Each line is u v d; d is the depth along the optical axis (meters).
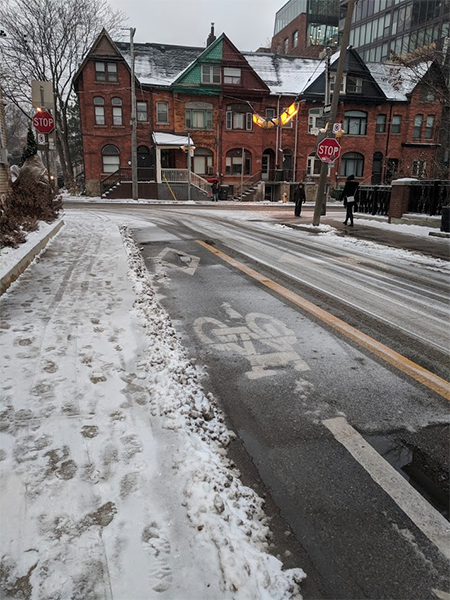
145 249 10.11
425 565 2.12
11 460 2.57
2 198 10.25
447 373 4.15
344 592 1.97
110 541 2.04
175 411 3.15
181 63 37.53
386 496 2.59
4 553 1.95
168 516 2.21
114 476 2.47
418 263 9.51
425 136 40.41
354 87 38.56
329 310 5.96
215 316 5.61
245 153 37.97
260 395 3.71
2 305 5.35
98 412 3.12
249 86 36.62
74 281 6.55
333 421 3.35
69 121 54.22
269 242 11.84
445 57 17.33
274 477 2.74
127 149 35.22
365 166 39.91
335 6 53.66
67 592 1.79
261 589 1.88
